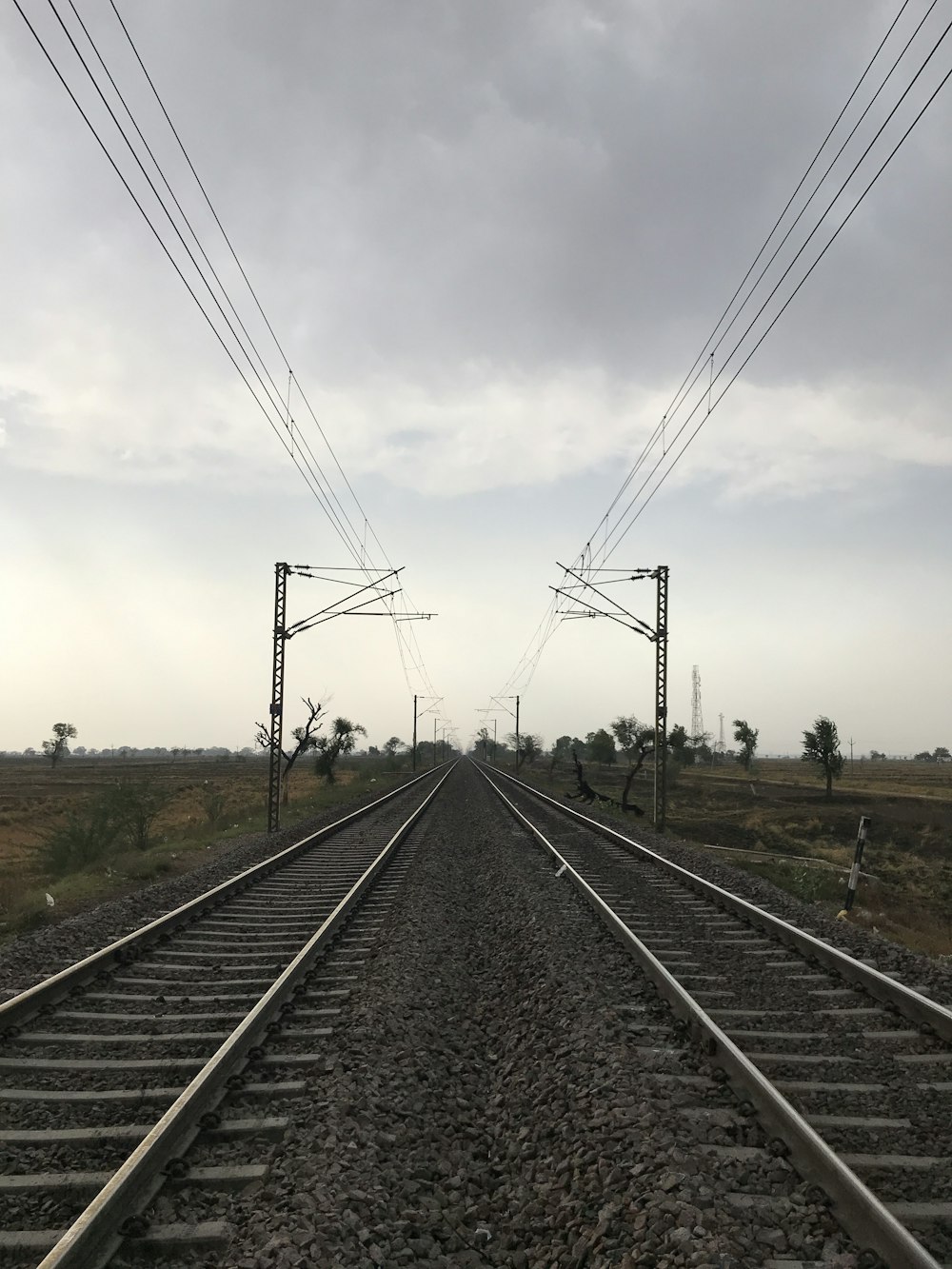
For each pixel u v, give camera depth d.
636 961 9.30
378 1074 6.16
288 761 41.56
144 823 26.16
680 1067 6.23
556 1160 5.01
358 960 9.59
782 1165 4.73
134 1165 4.34
